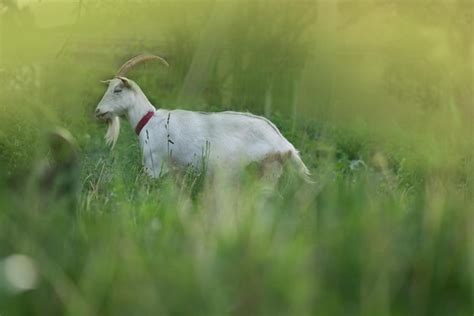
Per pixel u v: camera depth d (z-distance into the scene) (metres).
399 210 4.63
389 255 3.82
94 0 25.50
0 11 22.38
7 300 3.52
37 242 4.09
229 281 3.57
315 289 3.54
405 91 26.17
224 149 13.78
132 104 14.49
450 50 24.84
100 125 20.97
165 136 14.13
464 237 4.01
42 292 3.64
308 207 4.70
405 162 13.55
